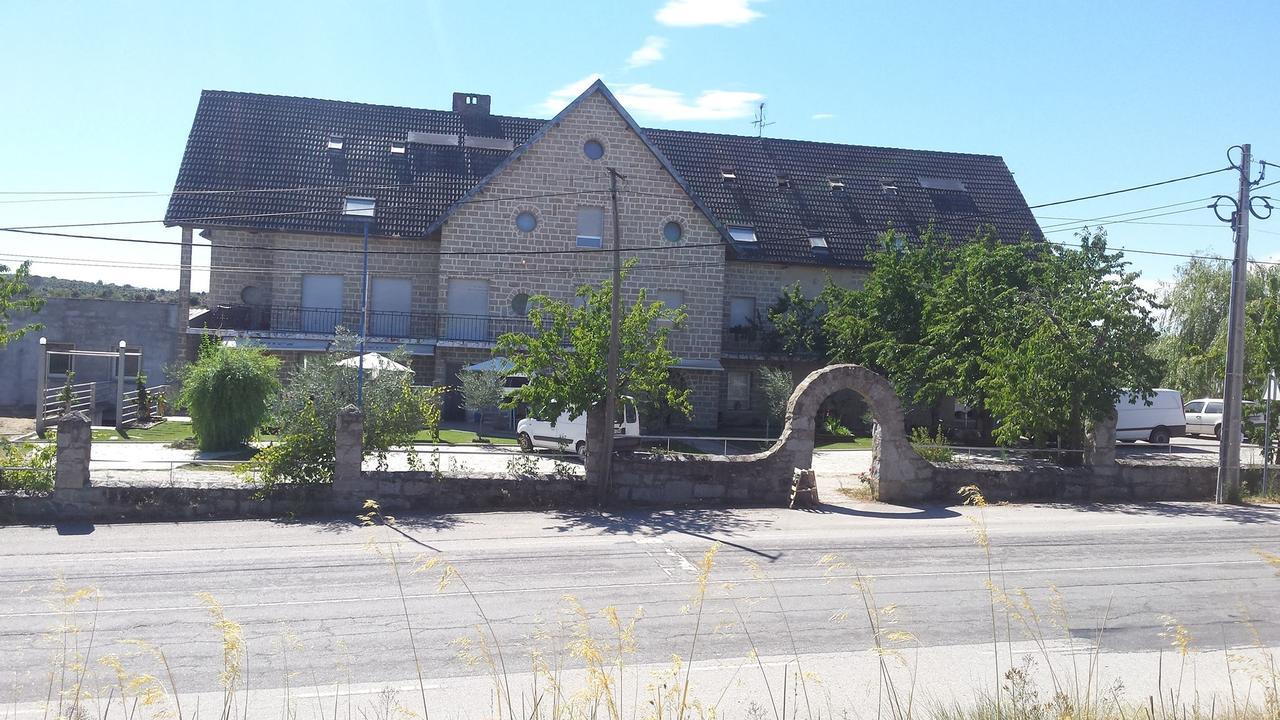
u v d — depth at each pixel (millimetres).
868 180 42312
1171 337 41938
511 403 19719
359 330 35094
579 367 19438
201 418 25438
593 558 14516
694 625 11023
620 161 35375
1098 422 21250
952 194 42531
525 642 10281
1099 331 21375
